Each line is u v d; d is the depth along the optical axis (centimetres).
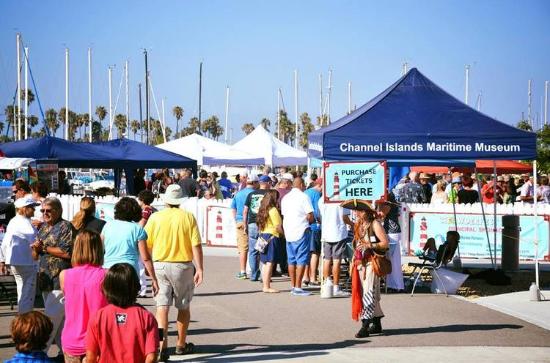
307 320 1118
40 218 1084
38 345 529
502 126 1348
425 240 2047
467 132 1336
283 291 1395
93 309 670
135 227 841
